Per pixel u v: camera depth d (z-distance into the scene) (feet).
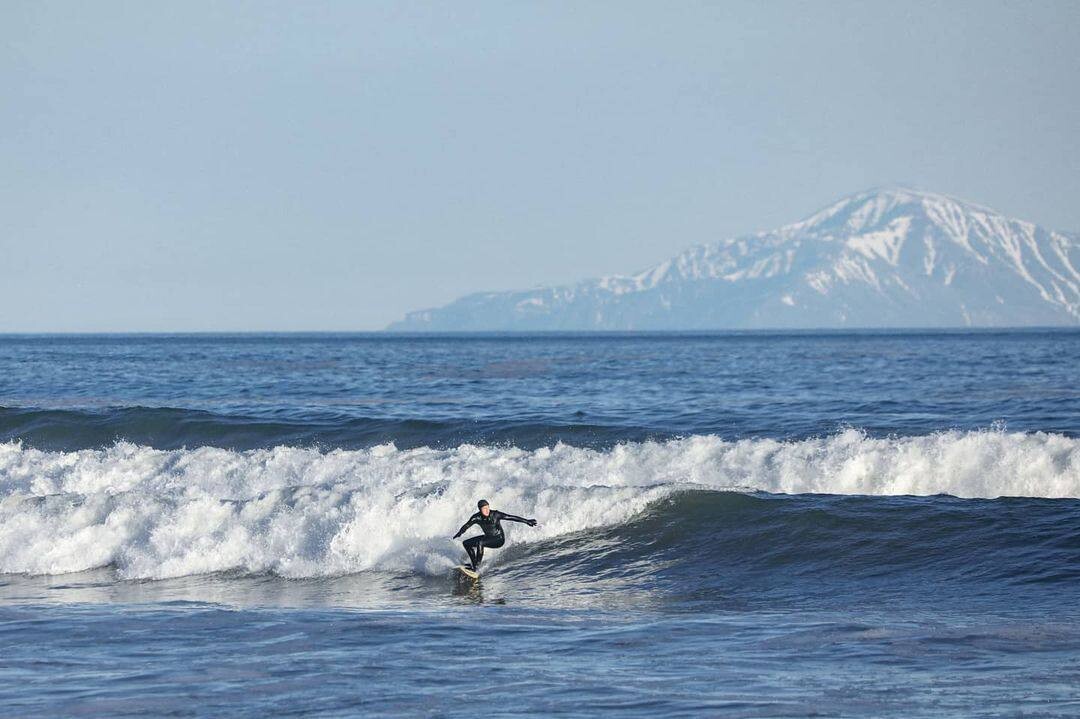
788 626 179.52
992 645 162.61
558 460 321.52
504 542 233.55
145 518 260.62
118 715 138.72
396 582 226.99
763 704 137.18
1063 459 282.36
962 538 224.53
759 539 236.43
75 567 249.96
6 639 180.14
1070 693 138.62
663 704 138.21
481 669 156.56
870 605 194.18
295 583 229.45
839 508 244.42
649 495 255.70
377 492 257.96
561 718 133.80
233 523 255.70
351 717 135.85
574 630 181.06
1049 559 209.56
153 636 180.75
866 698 138.82
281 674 155.84
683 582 217.97
